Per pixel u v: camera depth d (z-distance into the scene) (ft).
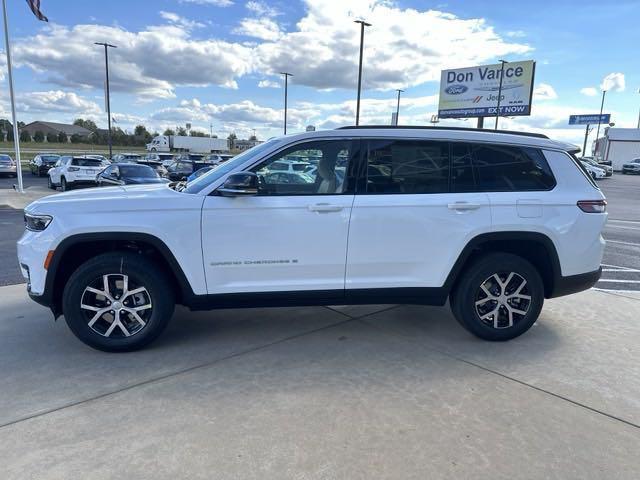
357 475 7.97
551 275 14.01
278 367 12.06
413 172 13.25
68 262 12.86
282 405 10.18
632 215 50.75
